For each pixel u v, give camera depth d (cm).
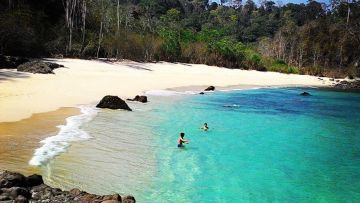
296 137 2500
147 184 1464
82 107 2742
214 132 2430
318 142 2405
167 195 1382
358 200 1473
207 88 4659
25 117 2233
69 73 4497
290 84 6712
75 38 6688
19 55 5328
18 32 5206
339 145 2353
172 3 17988
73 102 2888
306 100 4647
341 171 1828
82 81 4025
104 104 2806
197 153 1936
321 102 4550
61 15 7062
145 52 7462
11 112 2305
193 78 5688
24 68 4106
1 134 1848
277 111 3553
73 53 6269
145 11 12756
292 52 10719
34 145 1745
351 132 2780
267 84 6241
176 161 1772
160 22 11112
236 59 8956
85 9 7012
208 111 3188
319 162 1961
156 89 4228
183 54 8450
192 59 8512
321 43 10900
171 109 3100
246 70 8550
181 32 9431
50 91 3194
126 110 2855
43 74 4084
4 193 1083
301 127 2862
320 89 6372
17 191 1098
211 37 9969
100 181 1438
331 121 3225
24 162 1527
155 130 2323
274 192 1499
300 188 1565
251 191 1490
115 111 2762
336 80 8181
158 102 3394
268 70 9169
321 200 1455
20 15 5391
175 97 3803
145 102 3334
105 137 2033
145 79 4922
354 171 1833
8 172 1189
